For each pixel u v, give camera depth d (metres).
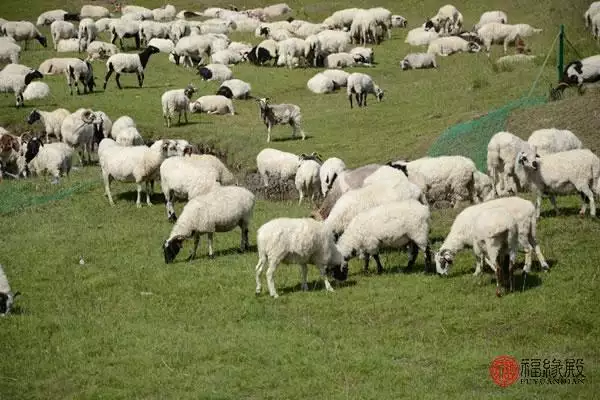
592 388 11.45
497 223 14.67
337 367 12.62
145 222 21.89
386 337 13.79
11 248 19.97
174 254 18.28
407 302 15.15
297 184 23.84
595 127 23.86
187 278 17.25
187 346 13.66
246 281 16.89
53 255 19.27
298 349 13.34
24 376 12.84
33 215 23.12
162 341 13.98
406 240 16.53
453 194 20.27
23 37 49.44
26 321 15.03
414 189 18.61
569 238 17.19
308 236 15.61
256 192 26.44
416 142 28.02
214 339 13.92
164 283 17.00
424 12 58.59
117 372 12.84
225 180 23.20
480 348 13.11
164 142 22.97
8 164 29.53
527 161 17.77
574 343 12.98
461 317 14.27
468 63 43.00
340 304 15.30
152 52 41.31
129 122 30.84
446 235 18.73
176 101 32.84
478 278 15.88
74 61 37.25
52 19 59.06
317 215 18.89
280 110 30.38
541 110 26.36
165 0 68.50
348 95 36.03
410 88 38.53
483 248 15.10
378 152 27.80
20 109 34.97
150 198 24.62
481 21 51.41
